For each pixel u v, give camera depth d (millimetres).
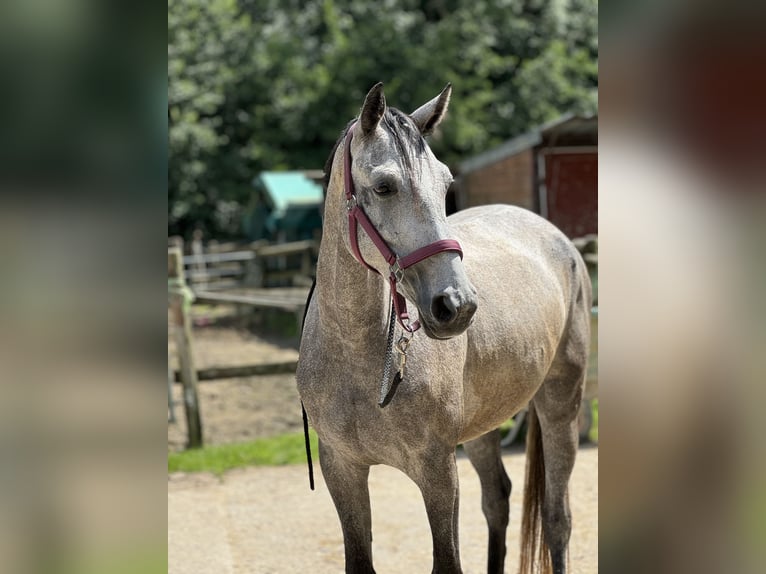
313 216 15820
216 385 8195
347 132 2096
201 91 20094
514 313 2592
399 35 20391
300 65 20766
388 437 2176
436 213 1837
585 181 11102
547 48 21969
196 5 21094
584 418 5457
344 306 2102
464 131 18922
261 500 4543
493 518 2984
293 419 6676
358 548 2379
